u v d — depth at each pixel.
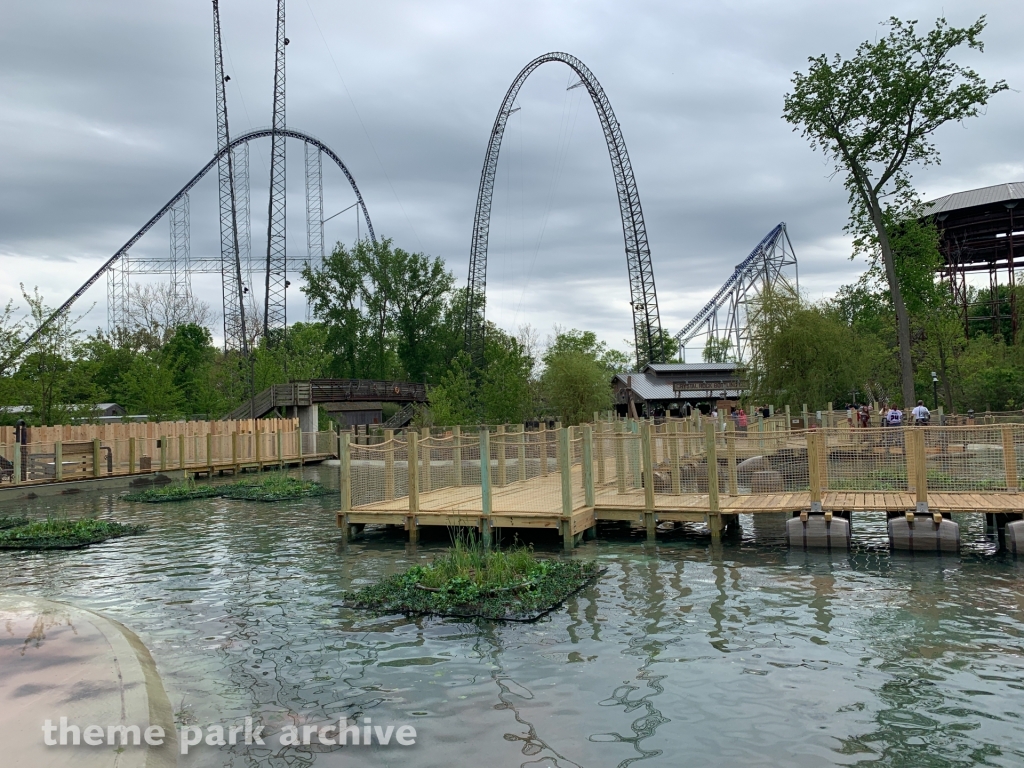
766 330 49.34
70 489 31.48
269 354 71.81
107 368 73.38
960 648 9.17
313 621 10.95
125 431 38.09
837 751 6.60
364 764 6.50
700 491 19.09
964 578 12.74
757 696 7.82
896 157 37.00
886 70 35.62
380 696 8.02
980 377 53.44
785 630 10.04
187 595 12.85
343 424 60.00
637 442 20.16
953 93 34.97
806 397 47.38
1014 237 63.28
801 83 37.44
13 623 9.61
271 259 82.31
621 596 12.03
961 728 7.00
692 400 68.62
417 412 59.47
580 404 56.50
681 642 9.62
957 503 15.48
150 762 5.96
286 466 44.53
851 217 39.41
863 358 50.88
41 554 17.16
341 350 88.06
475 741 6.91
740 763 6.42
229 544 18.08
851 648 9.25
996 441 16.23
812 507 15.84
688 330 105.19
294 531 19.97
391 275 86.81
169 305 94.69
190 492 29.56
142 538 19.22
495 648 9.50
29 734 6.20
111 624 9.66
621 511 17.38
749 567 14.05
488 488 16.75
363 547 17.19
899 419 30.14
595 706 7.65
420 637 10.01
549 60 90.00
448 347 90.44
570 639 9.81
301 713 7.61
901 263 39.75
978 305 81.69
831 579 12.90
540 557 15.50
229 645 9.90
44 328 40.28
